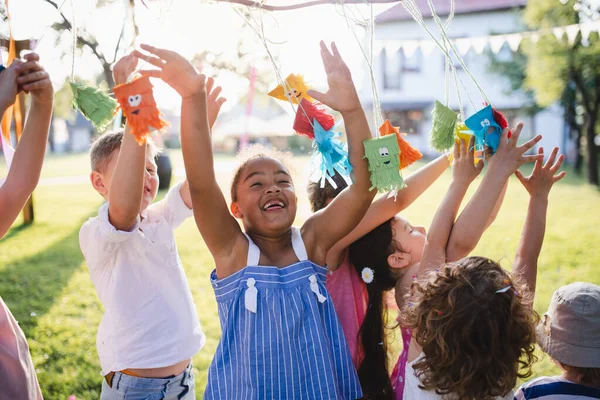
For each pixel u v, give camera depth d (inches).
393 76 832.9
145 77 45.8
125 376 66.6
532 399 57.9
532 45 469.1
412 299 61.4
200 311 167.3
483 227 62.6
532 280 65.4
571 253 230.4
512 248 238.5
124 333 65.9
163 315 67.8
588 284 59.1
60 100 887.1
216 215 56.7
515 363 51.6
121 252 66.4
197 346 71.2
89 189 504.4
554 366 118.3
